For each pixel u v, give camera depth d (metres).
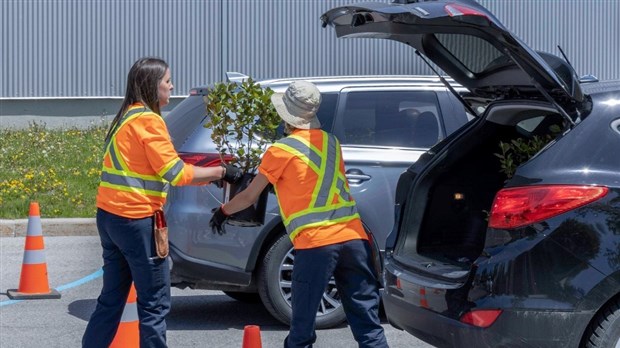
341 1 19.88
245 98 6.39
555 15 20.64
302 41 19.86
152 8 19.31
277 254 7.67
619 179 5.18
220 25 19.58
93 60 19.12
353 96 8.09
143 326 5.97
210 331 8.03
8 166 15.03
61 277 10.17
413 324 5.76
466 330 5.26
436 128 8.09
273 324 8.30
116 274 6.14
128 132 5.89
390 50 20.11
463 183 6.50
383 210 7.79
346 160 7.82
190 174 5.92
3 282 9.86
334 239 5.56
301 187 5.56
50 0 18.88
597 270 5.06
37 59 18.89
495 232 5.24
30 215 9.22
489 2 20.33
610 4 20.91
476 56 6.01
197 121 7.77
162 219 5.98
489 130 6.54
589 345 5.13
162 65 6.08
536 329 5.09
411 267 5.93
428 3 5.37
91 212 13.20
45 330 7.96
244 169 6.25
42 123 18.92
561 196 5.12
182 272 7.61
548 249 5.09
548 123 6.36
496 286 5.16
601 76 21.00
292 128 5.71
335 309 7.84
